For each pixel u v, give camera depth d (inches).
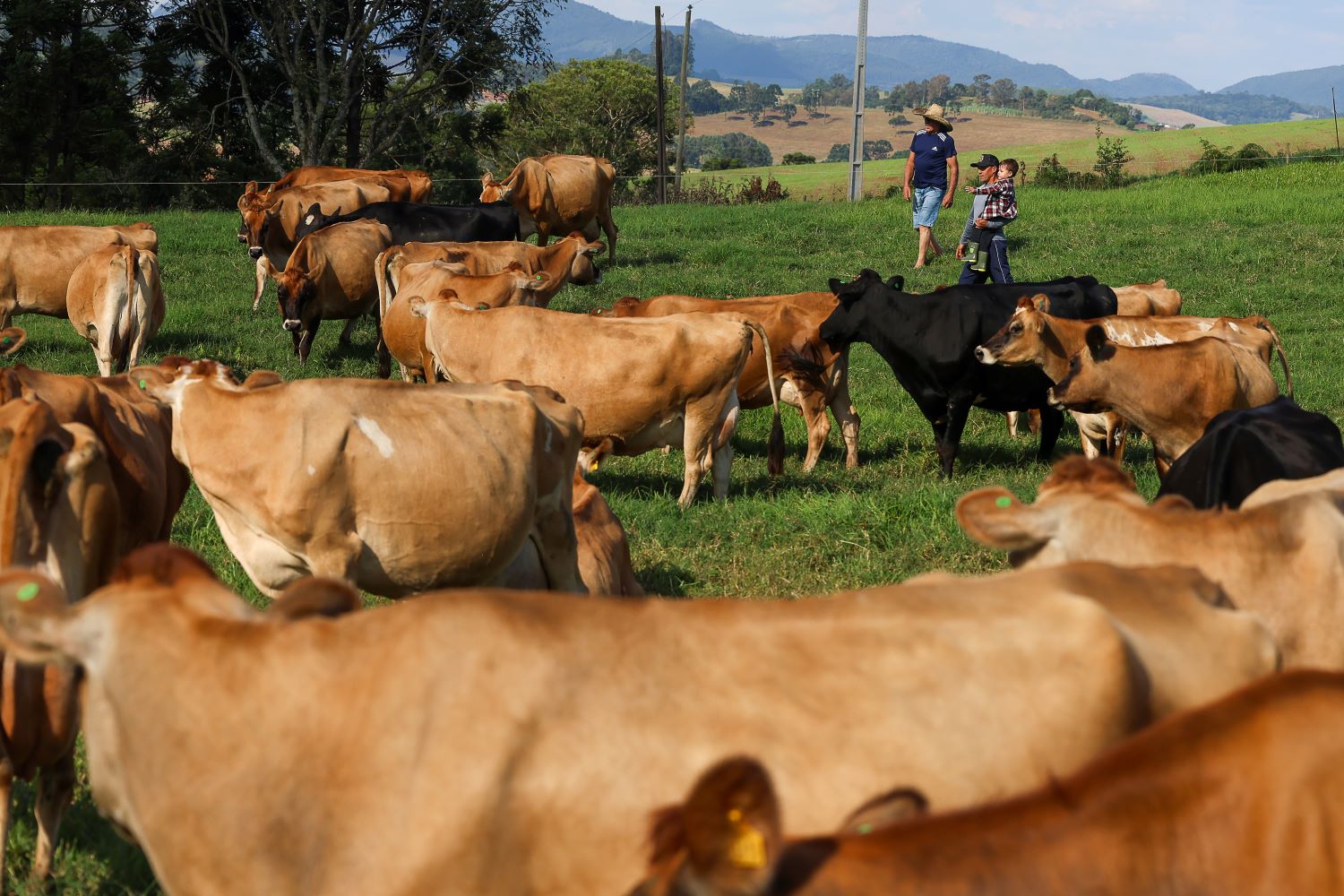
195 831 115.6
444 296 402.0
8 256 559.5
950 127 891.4
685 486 401.4
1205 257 926.4
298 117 1775.3
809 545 354.0
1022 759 113.8
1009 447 523.2
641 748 109.8
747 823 80.8
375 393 244.8
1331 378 621.3
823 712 112.0
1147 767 97.3
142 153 1934.1
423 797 109.0
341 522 239.1
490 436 251.4
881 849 90.1
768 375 433.7
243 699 115.9
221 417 239.5
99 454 192.4
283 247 735.7
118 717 119.3
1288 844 95.0
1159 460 401.7
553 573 275.9
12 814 205.2
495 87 1889.8
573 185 885.2
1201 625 126.0
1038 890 90.6
